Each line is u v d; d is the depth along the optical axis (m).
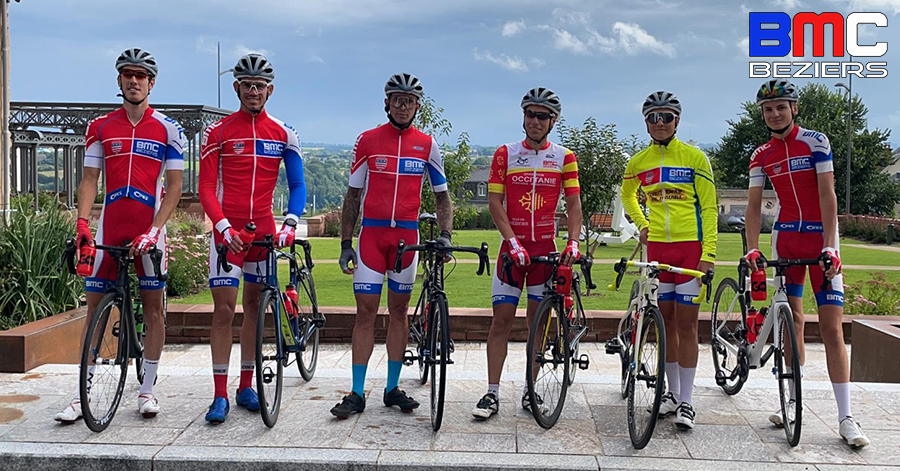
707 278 4.10
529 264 4.23
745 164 51.66
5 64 14.44
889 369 5.62
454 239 25.02
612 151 11.37
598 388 4.97
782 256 4.38
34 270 6.47
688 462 3.61
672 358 4.46
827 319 4.04
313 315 5.54
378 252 4.42
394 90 4.36
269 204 4.56
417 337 4.89
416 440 3.87
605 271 14.16
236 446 3.75
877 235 29.91
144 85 4.24
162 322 4.34
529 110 4.37
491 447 3.78
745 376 4.49
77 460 3.61
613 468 3.53
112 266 4.29
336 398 4.68
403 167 4.42
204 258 11.78
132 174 4.26
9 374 5.21
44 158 51.66
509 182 4.46
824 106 50.59
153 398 4.26
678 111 4.36
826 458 3.68
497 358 4.35
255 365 4.33
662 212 4.39
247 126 4.45
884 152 48.62
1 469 3.62
